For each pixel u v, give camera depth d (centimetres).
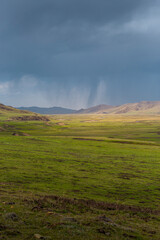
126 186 5169
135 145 12350
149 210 3541
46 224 1891
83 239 1658
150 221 2939
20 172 5500
